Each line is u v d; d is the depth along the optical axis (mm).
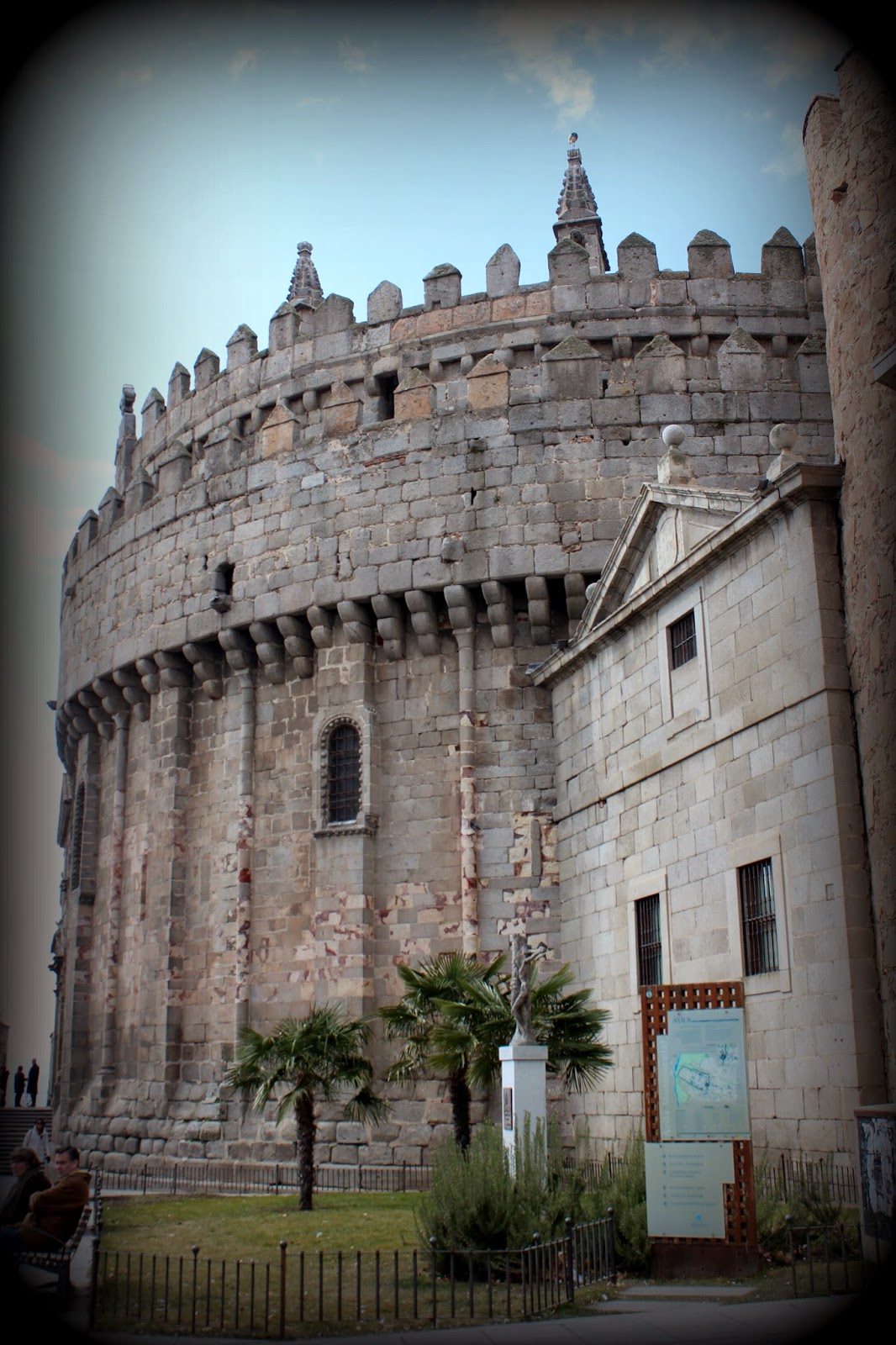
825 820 18094
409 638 31047
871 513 17859
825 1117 17562
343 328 34656
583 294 32531
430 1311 13336
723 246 32500
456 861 29453
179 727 35000
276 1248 17109
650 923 23906
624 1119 24172
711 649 21797
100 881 38719
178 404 39031
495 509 29953
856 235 18922
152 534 36344
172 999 33156
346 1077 22766
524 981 18906
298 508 32375
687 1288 14398
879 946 17156
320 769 31078
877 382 16781
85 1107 35719
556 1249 14328
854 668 18234
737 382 29766
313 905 30984
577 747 27859
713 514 22531
